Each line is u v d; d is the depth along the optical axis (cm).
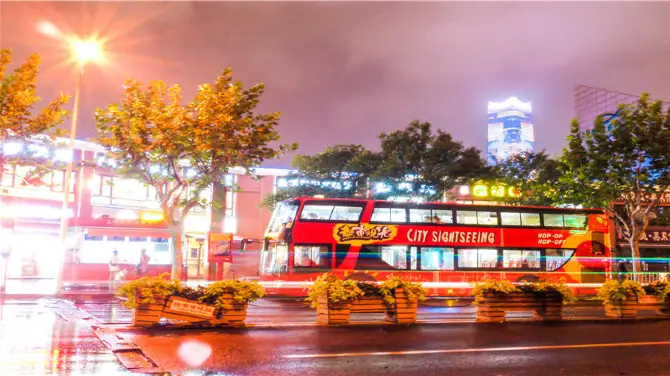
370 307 1446
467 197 4625
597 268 2741
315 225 2430
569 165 2994
